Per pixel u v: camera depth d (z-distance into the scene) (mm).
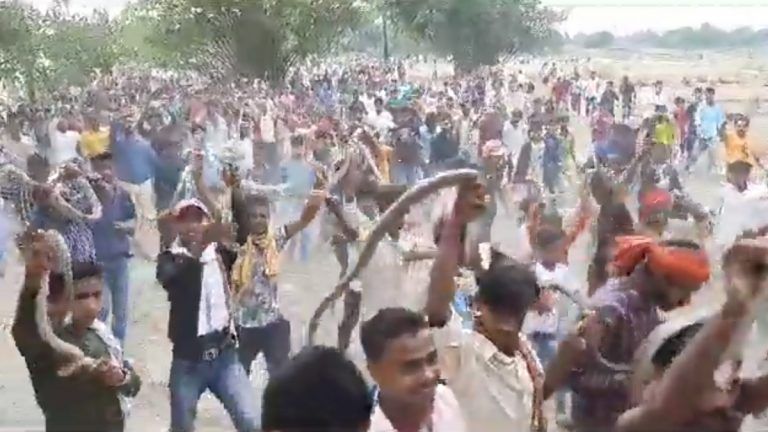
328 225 8320
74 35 33969
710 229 7742
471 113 24547
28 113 23453
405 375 3141
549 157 17641
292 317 8719
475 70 35625
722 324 2887
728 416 2975
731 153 14828
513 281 3717
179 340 5320
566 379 4023
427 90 31094
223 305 5348
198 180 7672
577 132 24125
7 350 8219
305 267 10930
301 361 2770
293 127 18797
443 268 3807
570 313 5562
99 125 17625
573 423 4043
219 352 5348
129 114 18953
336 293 5438
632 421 2934
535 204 8070
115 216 7883
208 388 5395
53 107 25344
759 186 9680
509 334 3715
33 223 6766
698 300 3947
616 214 6902
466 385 3650
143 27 35156
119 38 34875
